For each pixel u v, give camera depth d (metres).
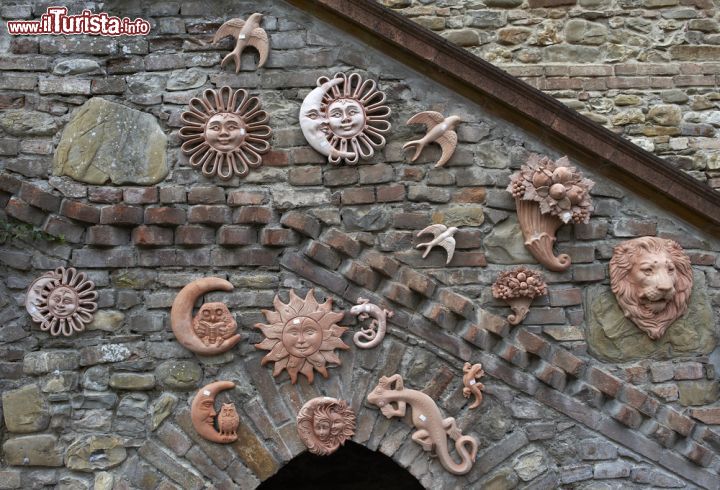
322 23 4.38
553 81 5.87
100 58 4.30
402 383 4.15
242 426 4.09
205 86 4.30
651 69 5.90
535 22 5.94
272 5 4.39
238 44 4.29
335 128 4.24
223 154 4.21
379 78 4.35
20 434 4.02
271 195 4.23
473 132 4.34
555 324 4.25
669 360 4.27
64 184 4.17
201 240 4.19
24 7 4.30
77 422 4.04
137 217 4.16
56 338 4.11
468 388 4.16
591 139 4.25
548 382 4.18
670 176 4.26
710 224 4.32
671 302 4.25
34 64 4.25
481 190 4.30
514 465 4.15
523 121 4.31
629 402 4.20
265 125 4.26
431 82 4.36
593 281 4.29
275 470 4.07
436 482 4.12
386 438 4.14
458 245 4.25
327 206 4.24
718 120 5.88
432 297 4.21
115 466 4.03
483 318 4.20
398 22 4.23
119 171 4.19
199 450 4.06
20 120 4.20
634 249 4.26
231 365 4.14
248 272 4.21
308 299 4.18
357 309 4.17
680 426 4.20
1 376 4.05
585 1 5.94
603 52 5.92
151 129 4.24
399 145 4.30
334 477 7.12
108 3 4.34
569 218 4.19
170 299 4.15
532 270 4.23
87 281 4.13
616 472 4.18
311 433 4.07
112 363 4.10
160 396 4.10
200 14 4.36
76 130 4.21
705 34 5.96
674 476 4.20
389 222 4.25
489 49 5.92
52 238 4.15
